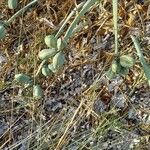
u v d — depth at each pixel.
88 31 0.65
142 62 0.49
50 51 0.49
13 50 0.68
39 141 0.62
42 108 0.64
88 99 0.62
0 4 0.70
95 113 0.61
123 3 0.65
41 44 0.67
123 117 0.60
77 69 0.64
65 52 0.65
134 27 0.63
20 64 0.67
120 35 0.63
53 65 0.49
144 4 0.64
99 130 0.60
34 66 0.65
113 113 0.60
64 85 0.64
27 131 0.63
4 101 0.66
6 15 0.70
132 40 0.58
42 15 0.68
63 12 0.67
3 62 0.68
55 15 0.67
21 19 0.69
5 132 0.64
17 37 0.69
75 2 0.66
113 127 0.60
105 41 0.64
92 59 0.64
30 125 0.63
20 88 0.65
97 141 0.60
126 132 0.59
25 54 0.67
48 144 0.61
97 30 0.65
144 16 0.64
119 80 0.62
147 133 0.58
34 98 0.64
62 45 0.49
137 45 0.52
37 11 0.69
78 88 0.63
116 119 0.60
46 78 0.65
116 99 0.61
